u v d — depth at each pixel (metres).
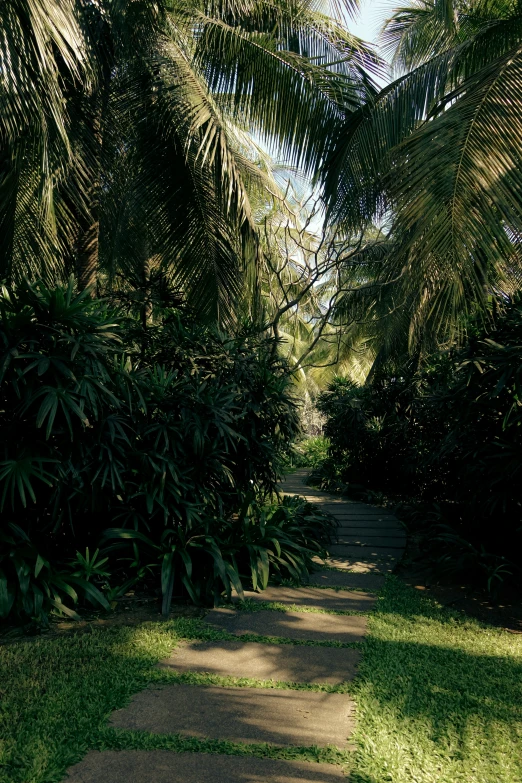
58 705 2.42
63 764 2.02
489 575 4.29
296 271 9.33
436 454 5.79
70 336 3.50
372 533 6.11
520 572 4.46
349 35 6.52
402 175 4.23
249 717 2.37
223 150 5.69
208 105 5.84
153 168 6.43
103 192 6.53
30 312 3.44
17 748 2.11
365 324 11.42
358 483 9.64
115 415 3.87
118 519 4.27
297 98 6.58
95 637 3.20
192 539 4.20
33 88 4.18
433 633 3.44
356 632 3.44
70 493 3.77
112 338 3.78
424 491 7.73
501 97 3.99
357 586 4.41
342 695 2.60
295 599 4.07
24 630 3.28
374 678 2.75
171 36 6.37
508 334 4.35
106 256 7.43
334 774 1.99
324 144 6.76
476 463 4.68
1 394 3.52
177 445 4.30
